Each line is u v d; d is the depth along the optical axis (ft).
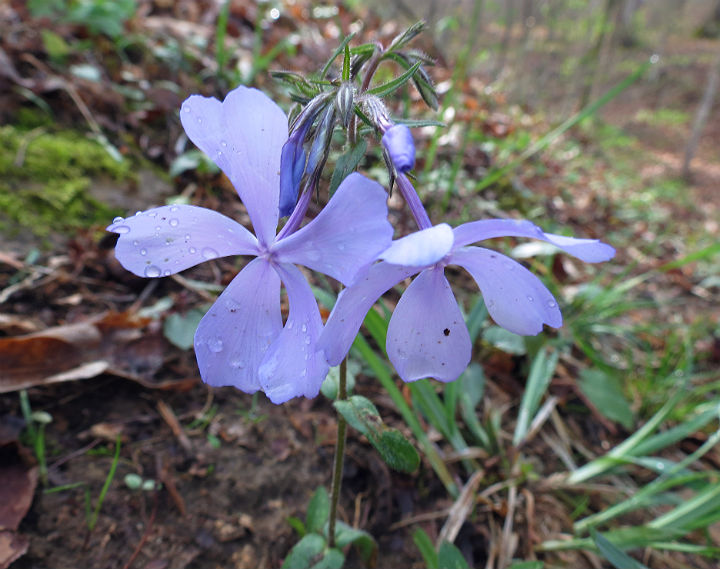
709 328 0.68
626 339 0.60
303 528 0.30
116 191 0.48
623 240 0.92
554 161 1.18
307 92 0.23
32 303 0.38
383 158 0.21
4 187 0.43
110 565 0.27
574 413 0.46
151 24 0.71
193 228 0.18
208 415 0.35
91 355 0.35
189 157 0.52
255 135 0.18
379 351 0.43
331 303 0.35
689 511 0.35
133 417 0.34
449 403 0.39
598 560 0.35
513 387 0.46
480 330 0.48
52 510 0.29
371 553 0.30
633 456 0.40
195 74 0.65
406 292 0.20
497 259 0.19
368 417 0.24
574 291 0.62
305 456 0.35
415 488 0.36
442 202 0.60
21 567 0.26
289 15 0.93
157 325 0.38
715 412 0.40
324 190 0.52
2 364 0.32
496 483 0.38
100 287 0.41
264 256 0.19
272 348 0.19
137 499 0.30
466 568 0.25
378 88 0.22
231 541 0.30
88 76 0.54
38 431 0.31
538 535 0.36
